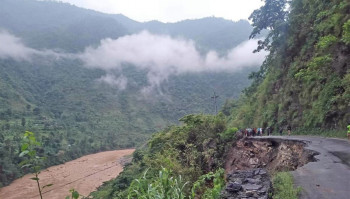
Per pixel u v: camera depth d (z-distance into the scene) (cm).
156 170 1644
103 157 8262
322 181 641
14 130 8656
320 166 795
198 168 1733
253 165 1748
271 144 1750
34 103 15350
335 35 1967
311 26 2497
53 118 12888
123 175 3147
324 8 2273
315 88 2116
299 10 2819
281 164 1502
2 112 10769
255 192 597
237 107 5641
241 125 3781
